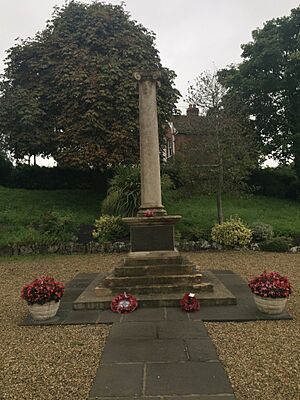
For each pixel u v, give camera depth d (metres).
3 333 4.90
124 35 16.48
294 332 4.64
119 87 14.67
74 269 9.80
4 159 21.38
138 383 3.29
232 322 5.07
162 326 4.84
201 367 3.58
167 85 16.89
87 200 17.55
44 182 20.80
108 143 14.66
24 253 12.34
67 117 14.99
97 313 5.54
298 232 12.97
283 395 3.08
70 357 4.00
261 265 9.80
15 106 14.91
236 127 13.72
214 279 7.23
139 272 6.37
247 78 20.97
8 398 3.16
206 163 13.33
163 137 17.16
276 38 19.66
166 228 6.76
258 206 18.03
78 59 15.36
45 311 5.29
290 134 20.92
